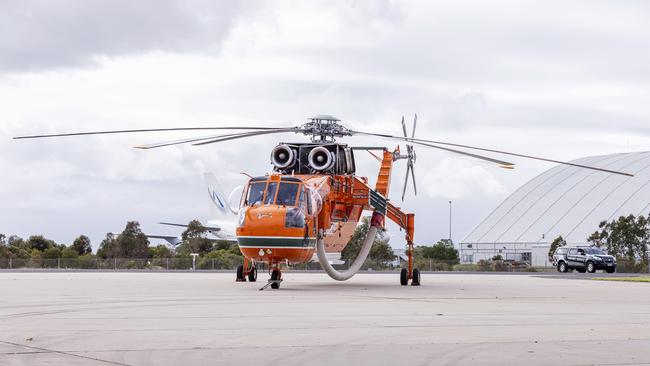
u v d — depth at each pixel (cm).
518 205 11406
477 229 11356
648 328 1421
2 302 1898
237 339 1202
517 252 10356
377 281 3509
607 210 10006
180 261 6341
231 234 7181
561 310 1827
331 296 2241
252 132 2811
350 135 2952
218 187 7925
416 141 2773
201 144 2777
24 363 964
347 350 1100
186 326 1373
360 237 7444
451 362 1010
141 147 2470
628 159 11162
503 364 998
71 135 2341
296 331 1314
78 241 9556
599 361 1025
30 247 9369
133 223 8525
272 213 2541
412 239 3188
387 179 3281
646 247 8156
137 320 1468
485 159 2589
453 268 7594
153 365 964
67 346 1110
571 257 6116
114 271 4953
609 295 2492
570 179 11294
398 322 1480
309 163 2866
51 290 2422
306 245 2606
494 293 2550
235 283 2997
